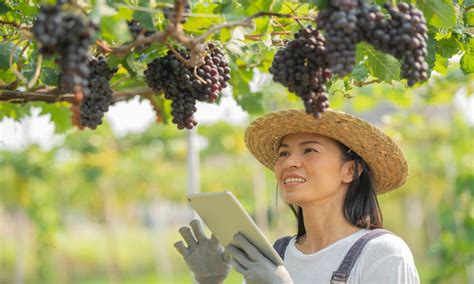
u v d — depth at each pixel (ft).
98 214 72.79
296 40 9.12
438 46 11.96
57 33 7.52
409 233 76.33
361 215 11.95
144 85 15.20
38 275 53.88
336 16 8.17
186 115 10.41
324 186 11.78
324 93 9.29
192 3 10.91
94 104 10.46
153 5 9.34
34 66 11.72
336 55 8.27
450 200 47.60
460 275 37.17
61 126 17.61
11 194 47.06
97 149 44.16
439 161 47.75
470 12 11.96
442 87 23.45
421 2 9.49
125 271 82.74
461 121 42.19
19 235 53.47
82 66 7.71
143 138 47.09
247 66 14.67
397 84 13.71
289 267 11.97
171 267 82.02
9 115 15.81
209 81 10.32
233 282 55.52
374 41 8.48
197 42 9.08
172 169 56.59
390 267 10.86
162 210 86.58
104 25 8.20
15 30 12.05
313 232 12.04
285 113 12.00
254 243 10.97
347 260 11.13
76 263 81.66
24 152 42.83
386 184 12.72
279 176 12.25
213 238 12.57
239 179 56.29
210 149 47.93
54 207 51.70
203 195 10.82
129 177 56.29
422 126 39.55
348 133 11.76
